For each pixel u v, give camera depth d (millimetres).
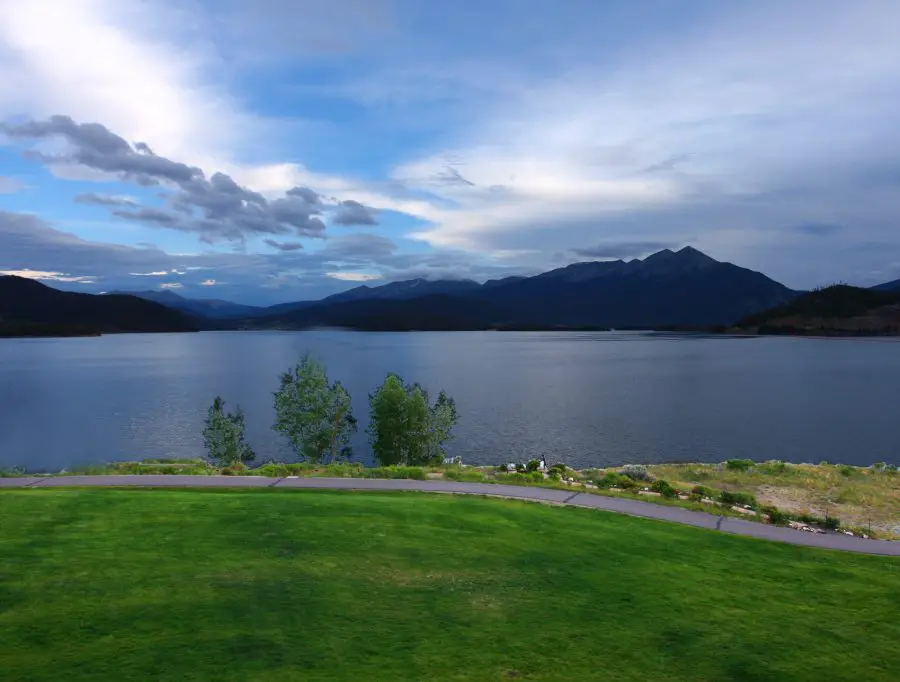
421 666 5562
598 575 8406
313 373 47188
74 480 14586
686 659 5992
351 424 49250
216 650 5723
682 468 28031
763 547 10336
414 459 43219
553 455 59469
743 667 5879
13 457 59188
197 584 7438
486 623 6629
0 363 194875
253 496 12641
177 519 10469
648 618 6977
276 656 5633
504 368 167000
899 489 23250
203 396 109688
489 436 69625
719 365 176375
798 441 67750
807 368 164625
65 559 8266
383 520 10789
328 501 12250
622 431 73125
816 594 8055
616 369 163750
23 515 10586
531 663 5730
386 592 7430
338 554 8820
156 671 5270
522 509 12242
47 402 101812
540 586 7871
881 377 140500
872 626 7000
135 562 8203
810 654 6219
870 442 67312
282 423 47438
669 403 98875
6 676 5117
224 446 45875
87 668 5305
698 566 9070
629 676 5586
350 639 6074
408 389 45594
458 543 9633
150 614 6527
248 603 6902
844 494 21703
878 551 10344
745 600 7719
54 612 6531
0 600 6816
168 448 63781
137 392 116188
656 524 11602
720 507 13812
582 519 11656
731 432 72938
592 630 6574
